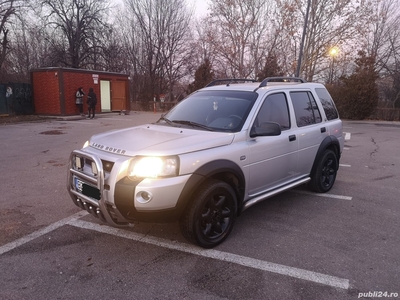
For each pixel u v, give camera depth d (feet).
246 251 11.94
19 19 79.46
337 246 12.41
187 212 11.30
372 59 74.54
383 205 16.93
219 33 88.02
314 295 9.47
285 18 79.92
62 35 101.30
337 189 19.61
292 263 11.16
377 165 26.30
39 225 13.93
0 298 9.15
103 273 10.44
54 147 31.55
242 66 87.35
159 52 105.70
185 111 15.34
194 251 11.89
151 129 13.87
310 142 16.61
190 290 9.64
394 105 101.50
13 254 11.53
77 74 62.69
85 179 11.63
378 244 12.62
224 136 12.50
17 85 62.03
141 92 97.86
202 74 87.71
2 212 15.30
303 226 14.19
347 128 55.31
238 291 9.62
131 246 12.21
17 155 27.86
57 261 11.11
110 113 71.72
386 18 96.73
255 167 13.43
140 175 10.60
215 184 11.72
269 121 14.42
